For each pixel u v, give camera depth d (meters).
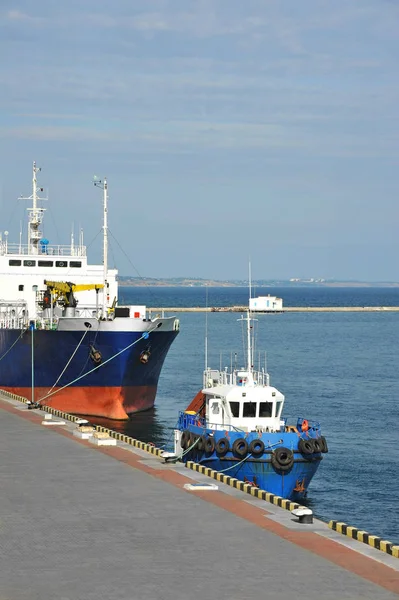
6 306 78.75
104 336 64.38
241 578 22.05
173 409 73.81
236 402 45.38
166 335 68.00
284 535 25.80
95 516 28.19
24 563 23.38
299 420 49.47
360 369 112.06
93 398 67.50
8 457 38.66
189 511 28.72
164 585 21.62
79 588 21.42
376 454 55.16
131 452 40.00
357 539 25.31
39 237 86.25
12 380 73.75
